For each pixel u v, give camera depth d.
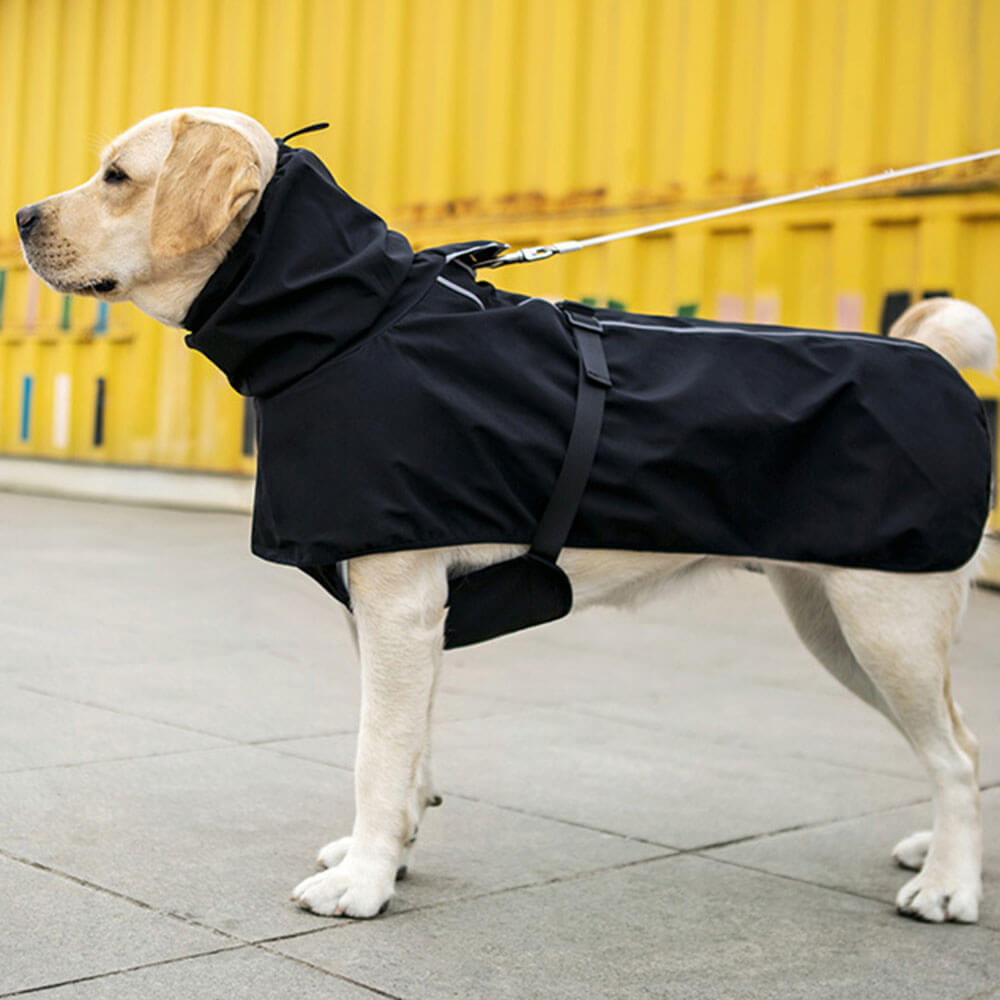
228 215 2.95
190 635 6.20
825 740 4.80
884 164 8.17
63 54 12.34
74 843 3.27
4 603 6.70
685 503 3.10
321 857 3.19
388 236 3.14
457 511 2.97
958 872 3.17
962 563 3.20
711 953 2.84
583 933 2.92
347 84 10.59
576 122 9.37
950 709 3.33
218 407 11.37
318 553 2.90
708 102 8.73
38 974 2.50
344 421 2.90
